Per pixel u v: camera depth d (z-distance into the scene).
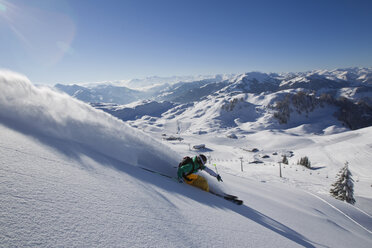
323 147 89.69
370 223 9.82
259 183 11.47
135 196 1.74
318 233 4.19
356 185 42.84
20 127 2.20
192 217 1.84
